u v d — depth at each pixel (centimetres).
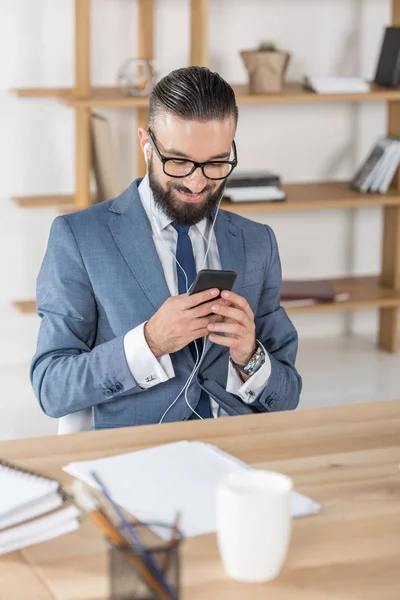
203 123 196
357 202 446
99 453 165
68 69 436
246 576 123
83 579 124
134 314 211
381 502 147
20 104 434
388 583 124
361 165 494
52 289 213
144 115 437
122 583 111
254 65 425
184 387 209
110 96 411
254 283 223
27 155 439
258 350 209
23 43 428
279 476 128
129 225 214
